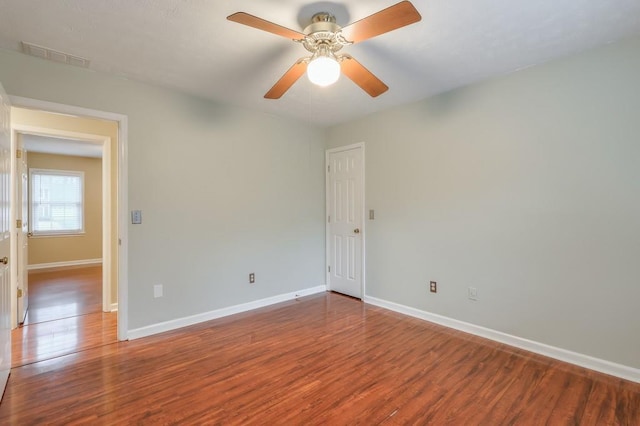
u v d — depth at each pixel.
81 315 3.57
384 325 3.24
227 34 2.14
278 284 4.02
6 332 2.19
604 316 2.32
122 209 2.85
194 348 2.72
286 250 4.10
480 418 1.83
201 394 2.05
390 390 2.10
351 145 4.15
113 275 3.71
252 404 1.95
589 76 2.37
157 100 3.03
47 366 2.40
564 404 1.95
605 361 2.31
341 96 3.29
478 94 2.94
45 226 6.30
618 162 2.26
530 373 2.31
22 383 2.18
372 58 2.49
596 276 2.35
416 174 3.44
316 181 4.45
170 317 3.13
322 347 2.74
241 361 2.49
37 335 2.99
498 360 2.50
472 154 2.99
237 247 3.62
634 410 1.89
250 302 3.74
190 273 3.26
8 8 1.85
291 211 4.15
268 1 1.80
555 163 2.52
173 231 3.15
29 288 4.75
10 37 2.17
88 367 2.39
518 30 2.10
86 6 1.84
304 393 2.07
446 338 2.92
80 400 1.99
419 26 2.05
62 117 3.38
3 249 2.14
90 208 6.79
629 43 2.21
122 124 2.83
